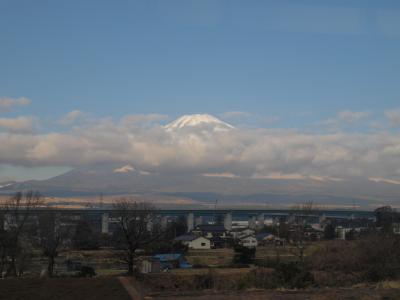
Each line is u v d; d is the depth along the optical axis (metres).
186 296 26.94
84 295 26.55
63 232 68.44
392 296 25.95
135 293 27.38
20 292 27.02
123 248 50.91
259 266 51.97
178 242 77.81
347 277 38.12
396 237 50.12
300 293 28.00
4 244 49.12
